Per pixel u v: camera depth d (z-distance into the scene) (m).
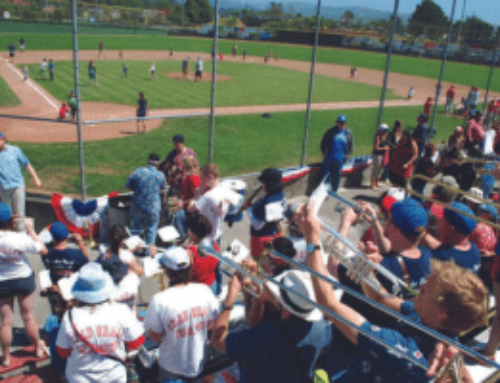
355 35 72.00
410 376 2.02
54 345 4.17
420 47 63.53
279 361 2.62
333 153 10.23
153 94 26.39
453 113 25.19
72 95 18.73
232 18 75.19
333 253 2.68
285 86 32.81
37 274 6.73
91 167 11.84
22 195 7.54
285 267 3.56
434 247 3.76
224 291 5.50
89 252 7.35
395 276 2.68
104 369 3.33
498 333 2.92
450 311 1.95
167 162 8.16
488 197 8.09
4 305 4.50
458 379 1.80
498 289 3.10
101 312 3.31
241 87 31.09
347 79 39.59
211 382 3.57
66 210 7.54
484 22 55.66
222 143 15.12
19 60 37.12
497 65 54.53
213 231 6.27
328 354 3.23
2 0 50.94
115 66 37.97
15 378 4.30
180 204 7.52
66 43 49.75
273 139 16.09
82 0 59.03
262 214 5.73
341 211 5.39
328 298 2.22
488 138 11.02
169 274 3.42
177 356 3.39
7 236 4.30
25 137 14.99
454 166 8.86
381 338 2.06
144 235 7.29
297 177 10.23
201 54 52.53
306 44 74.12
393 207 3.09
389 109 25.50
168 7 70.12
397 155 9.96
